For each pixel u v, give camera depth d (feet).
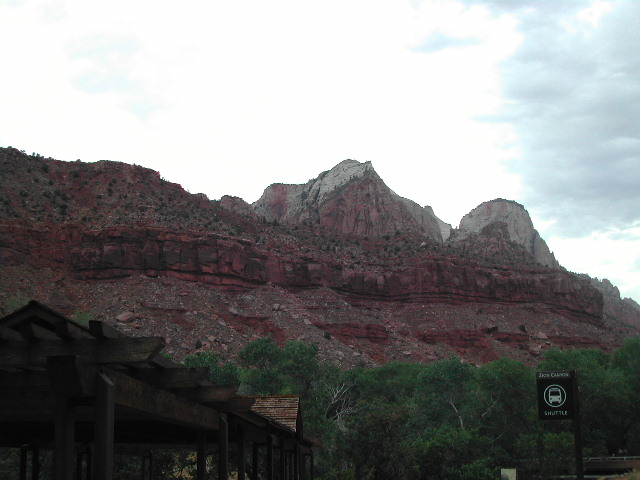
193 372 37.76
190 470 122.72
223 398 42.63
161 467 117.80
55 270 381.40
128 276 386.73
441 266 495.41
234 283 412.57
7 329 31.96
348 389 235.61
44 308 31.94
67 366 29.91
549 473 163.63
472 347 444.14
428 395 220.02
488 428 187.73
